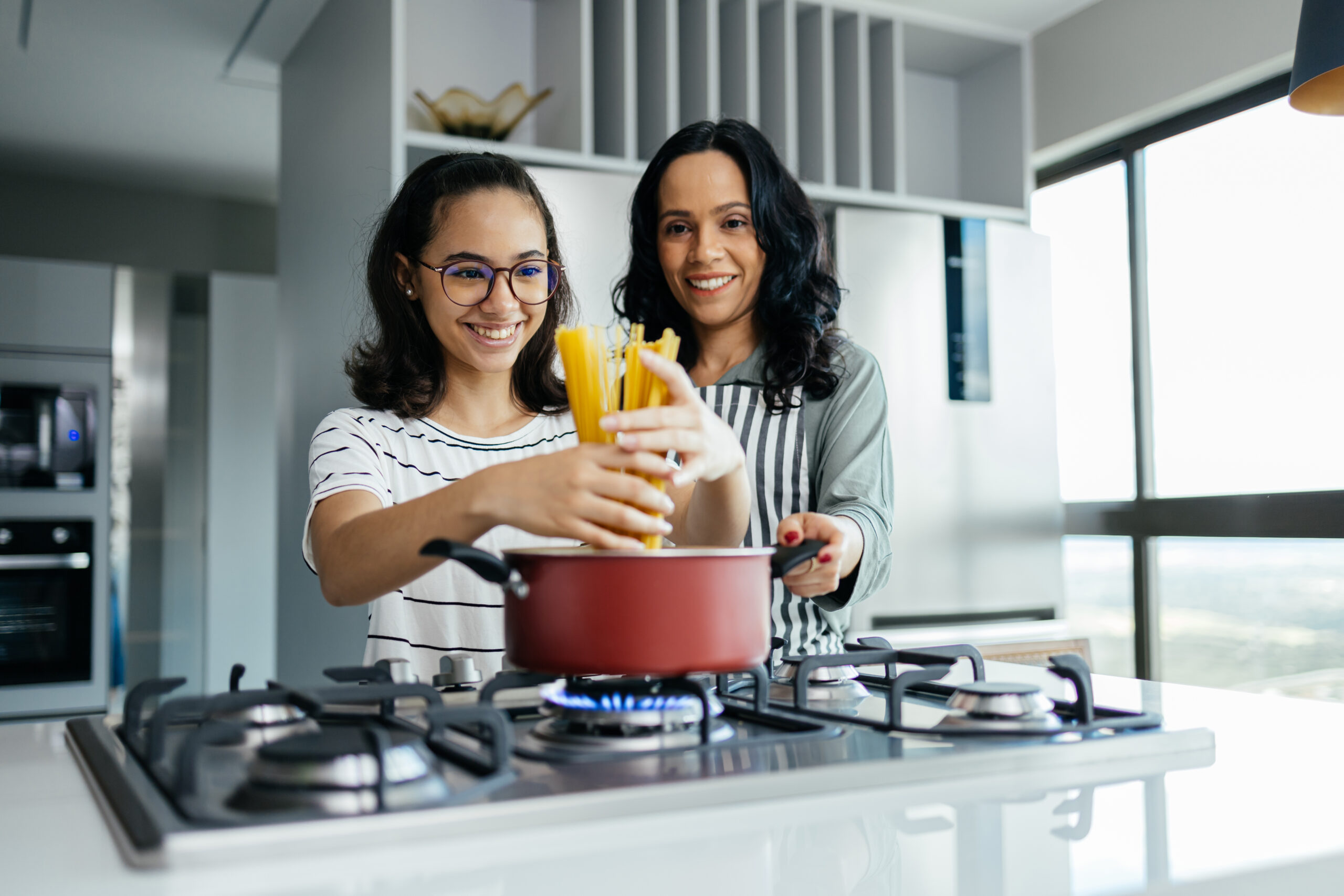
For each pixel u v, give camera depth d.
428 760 0.56
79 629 3.50
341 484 0.95
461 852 0.48
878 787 0.60
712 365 1.43
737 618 0.65
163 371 4.09
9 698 3.38
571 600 0.63
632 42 2.79
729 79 3.04
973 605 2.98
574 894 0.43
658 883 0.45
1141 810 0.57
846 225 2.89
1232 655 2.85
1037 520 3.09
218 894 0.43
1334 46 1.26
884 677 0.96
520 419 1.22
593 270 2.61
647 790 0.54
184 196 4.70
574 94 2.79
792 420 1.34
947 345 2.99
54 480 3.48
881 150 3.26
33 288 3.49
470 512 0.71
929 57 3.51
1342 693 2.57
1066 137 3.30
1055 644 1.67
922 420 2.94
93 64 3.40
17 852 0.49
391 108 2.53
